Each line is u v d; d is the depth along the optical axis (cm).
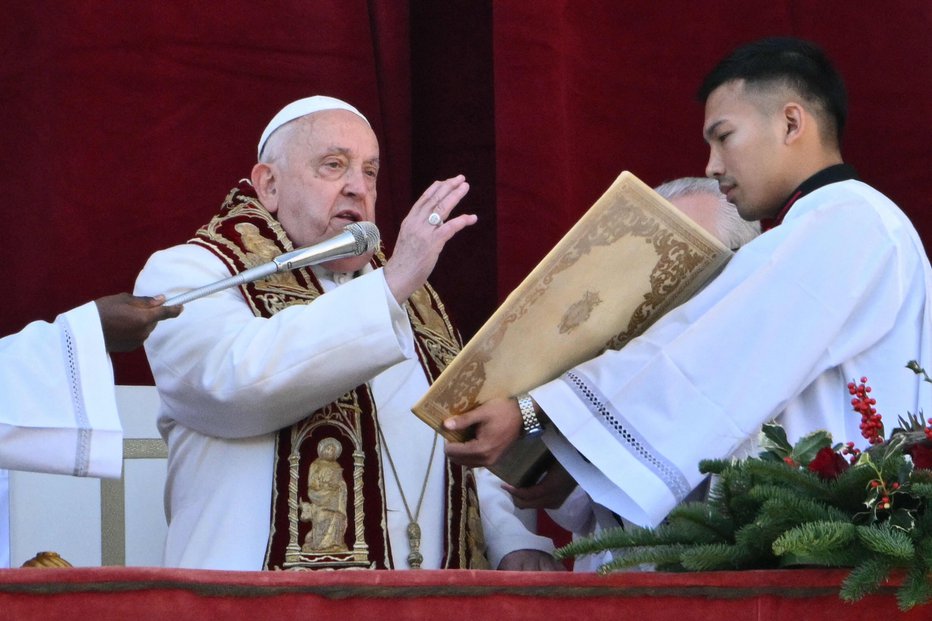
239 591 1032
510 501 1619
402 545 1502
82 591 1005
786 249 1389
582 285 1357
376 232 1470
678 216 1354
